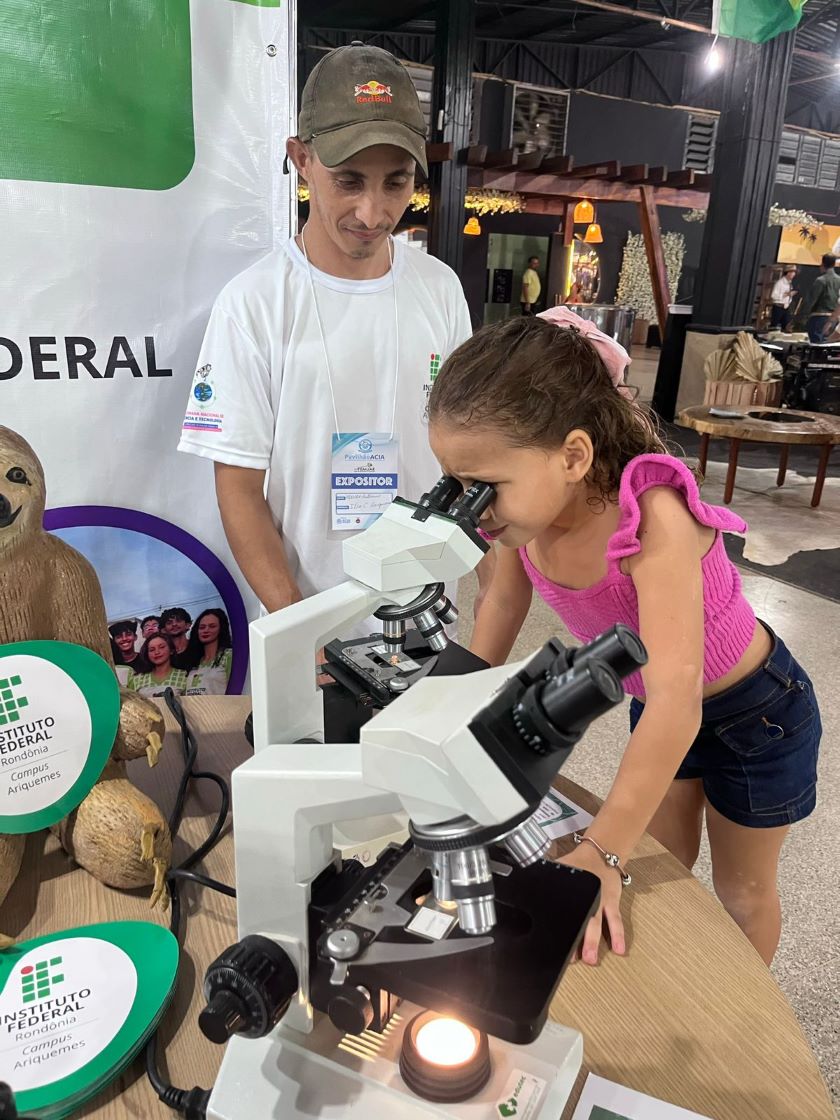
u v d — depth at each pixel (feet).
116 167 3.95
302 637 1.92
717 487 17.40
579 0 25.98
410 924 1.80
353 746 1.83
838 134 40.04
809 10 29.17
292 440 4.39
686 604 2.79
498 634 3.84
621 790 2.75
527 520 2.67
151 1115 2.04
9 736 2.57
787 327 34.27
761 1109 2.06
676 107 37.40
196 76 4.02
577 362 2.79
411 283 4.60
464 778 1.33
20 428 4.09
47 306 3.98
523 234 33.53
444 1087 1.82
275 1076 1.93
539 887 1.89
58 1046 2.13
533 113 34.91
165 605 4.81
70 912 2.67
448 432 2.59
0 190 3.74
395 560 1.91
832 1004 5.02
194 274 4.33
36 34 3.62
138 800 2.77
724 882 4.32
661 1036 2.26
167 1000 2.29
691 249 39.68
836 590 11.83
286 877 1.82
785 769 3.89
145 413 4.40
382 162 3.75
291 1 4.14
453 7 19.97
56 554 2.74
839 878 6.10
